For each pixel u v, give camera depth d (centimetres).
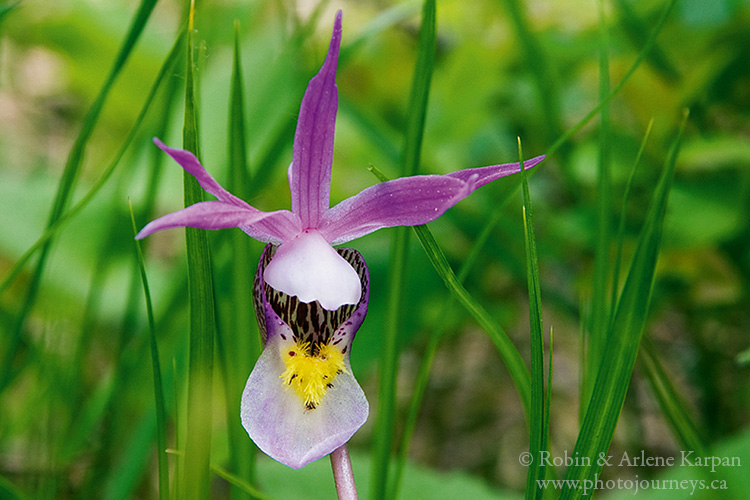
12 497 22
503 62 37
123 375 26
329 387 20
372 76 40
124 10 40
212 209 20
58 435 26
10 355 24
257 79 32
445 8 39
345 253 21
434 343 23
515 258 31
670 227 28
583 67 36
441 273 21
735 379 34
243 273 22
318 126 20
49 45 39
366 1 42
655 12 31
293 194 21
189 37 20
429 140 35
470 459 37
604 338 22
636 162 22
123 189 29
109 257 27
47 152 50
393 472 25
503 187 35
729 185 28
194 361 21
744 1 28
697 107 30
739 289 30
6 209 32
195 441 21
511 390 41
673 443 35
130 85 38
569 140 31
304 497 24
